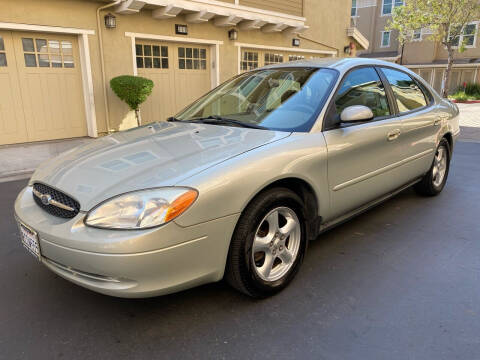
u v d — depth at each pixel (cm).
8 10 673
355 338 201
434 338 200
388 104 332
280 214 239
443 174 436
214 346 196
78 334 206
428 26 2233
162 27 882
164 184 192
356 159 282
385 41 3125
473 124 1140
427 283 254
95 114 813
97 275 190
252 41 1088
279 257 241
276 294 241
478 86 2547
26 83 740
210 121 293
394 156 327
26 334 206
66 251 191
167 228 184
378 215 375
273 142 235
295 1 1181
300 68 318
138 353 191
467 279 258
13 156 648
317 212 262
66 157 260
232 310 225
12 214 386
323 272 268
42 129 775
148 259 183
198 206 191
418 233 333
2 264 282
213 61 1011
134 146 249
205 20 906
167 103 950
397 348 193
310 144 247
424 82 413
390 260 285
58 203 210
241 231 212
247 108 300
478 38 2719
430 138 380
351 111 261
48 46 752
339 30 1379
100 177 210
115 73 826
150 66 902
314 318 218
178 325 212
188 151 227
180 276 194
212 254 202
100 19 783
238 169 207
